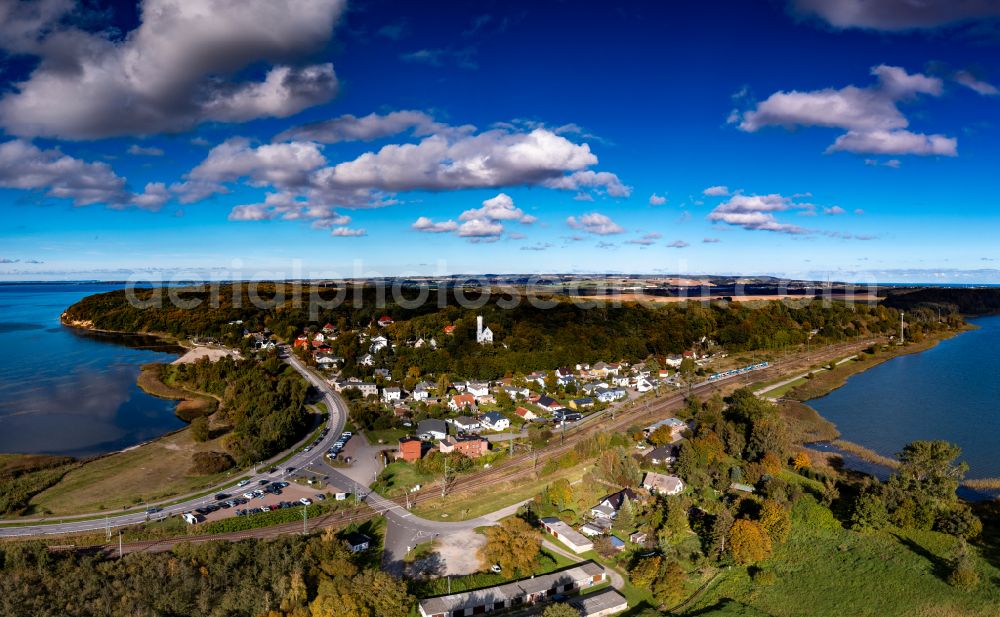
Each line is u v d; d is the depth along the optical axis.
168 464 103.62
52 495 89.62
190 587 62.31
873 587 67.81
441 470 99.88
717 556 74.88
